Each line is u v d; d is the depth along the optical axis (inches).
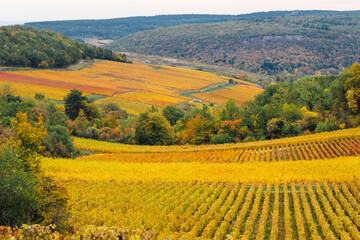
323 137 2464.3
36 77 5447.8
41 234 529.3
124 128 3575.3
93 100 4778.5
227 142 3073.3
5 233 514.6
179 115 4325.8
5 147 798.5
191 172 1755.7
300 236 885.2
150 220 1024.2
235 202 1172.5
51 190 944.3
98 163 2113.7
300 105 3700.8
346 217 988.6
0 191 717.3
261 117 3309.5
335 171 1622.8
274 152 2386.8
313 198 1170.0
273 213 1063.0
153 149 2748.5
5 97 3051.2
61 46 7337.6
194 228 937.5
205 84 6934.1
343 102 3176.7
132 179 1587.1
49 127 2502.5
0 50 5713.6
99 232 552.1
